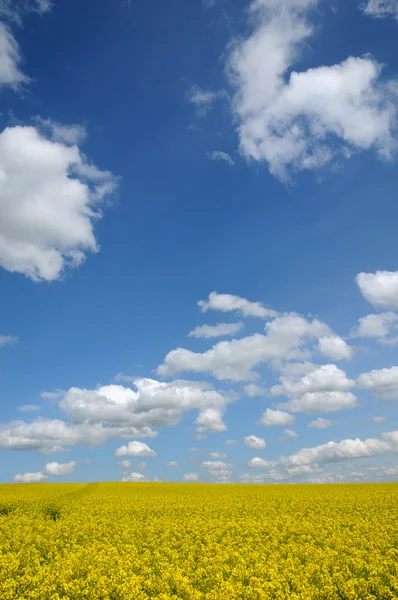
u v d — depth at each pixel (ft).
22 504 98.48
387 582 39.40
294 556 49.80
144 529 66.18
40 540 56.90
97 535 62.34
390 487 152.97
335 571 42.65
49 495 132.16
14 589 37.96
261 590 34.71
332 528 65.41
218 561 46.52
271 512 87.35
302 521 73.97
